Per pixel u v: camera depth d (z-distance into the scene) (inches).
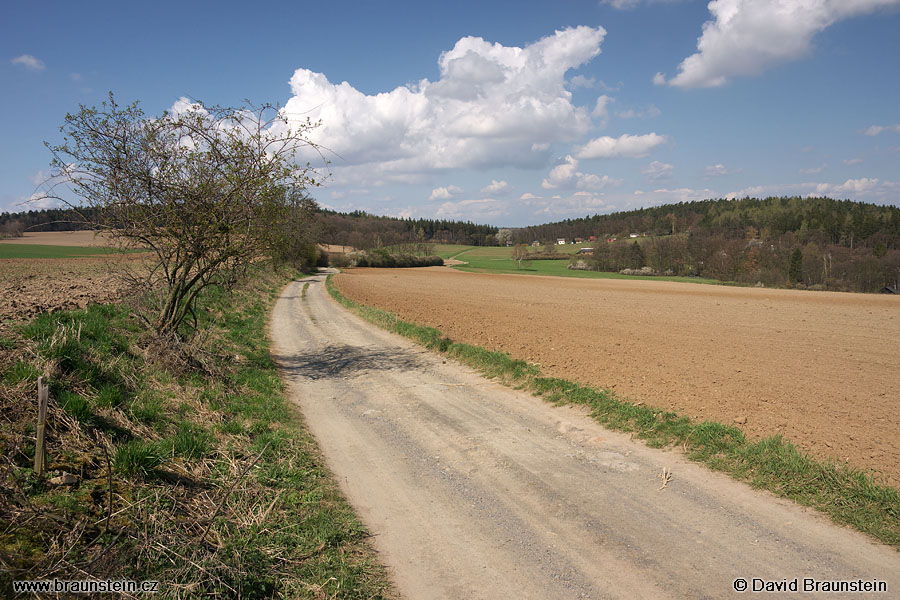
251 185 408.2
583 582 156.7
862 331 756.0
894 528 175.9
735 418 292.5
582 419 320.2
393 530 193.0
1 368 232.5
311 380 450.6
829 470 213.8
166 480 200.5
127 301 485.7
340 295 1285.7
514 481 233.5
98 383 269.3
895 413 301.9
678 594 148.9
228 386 376.8
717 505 203.0
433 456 267.9
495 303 1176.8
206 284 431.5
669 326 780.0
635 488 221.5
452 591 155.2
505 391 395.5
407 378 449.7
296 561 169.8
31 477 163.5
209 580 146.8
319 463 257.1
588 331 690.8
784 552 168.2
